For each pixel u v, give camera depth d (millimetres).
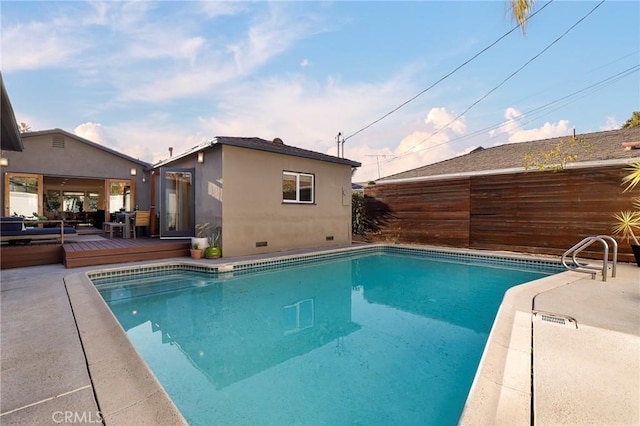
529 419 1818
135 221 9805
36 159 10883
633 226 7402
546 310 3801
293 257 8453
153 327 4266
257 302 5414
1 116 5227
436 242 11148
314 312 5008
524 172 9258
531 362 2498
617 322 3385
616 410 1901
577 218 8359
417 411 2473
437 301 5637
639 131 10602
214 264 7012
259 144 8703
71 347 2773
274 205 9133
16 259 6605
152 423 1784
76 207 17734
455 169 11719
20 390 2121
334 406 2529
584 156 8812
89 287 4809
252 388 2797
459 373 3051
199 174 9039
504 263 8805
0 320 3424
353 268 8414
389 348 3656
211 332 4145
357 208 13703
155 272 6926
